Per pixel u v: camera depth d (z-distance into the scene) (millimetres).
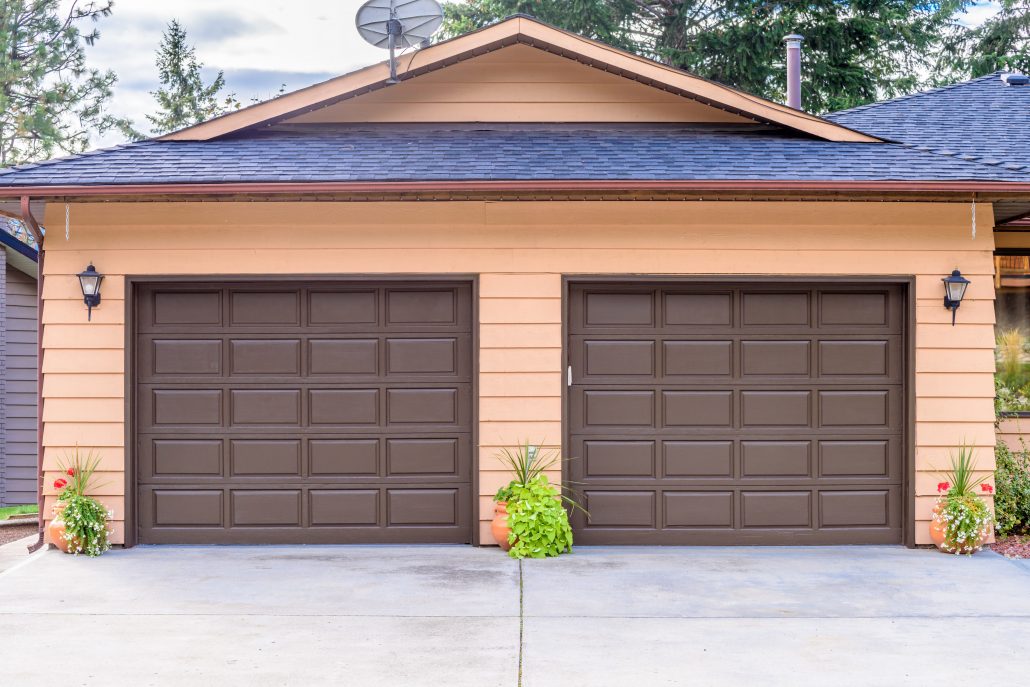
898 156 9727
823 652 6320
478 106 10586
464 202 9469
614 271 9477
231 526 9562
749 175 9070
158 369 9578
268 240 9445
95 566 8656
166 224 9422
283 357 9586
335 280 9477
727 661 6141
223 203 9430
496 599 7562
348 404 9586
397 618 7055
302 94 10188
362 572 8422
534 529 8992
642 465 9617
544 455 9469
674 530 9602
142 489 9555
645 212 9484
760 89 25109
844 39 25359
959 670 5996
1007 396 11266
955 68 27812
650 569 8547
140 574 8359
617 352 9609
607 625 6887
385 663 6090
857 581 8156
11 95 28344
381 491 9586
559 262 9469
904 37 26453
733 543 9609
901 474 9648
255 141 10219
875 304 9664
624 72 10375
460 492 9609
